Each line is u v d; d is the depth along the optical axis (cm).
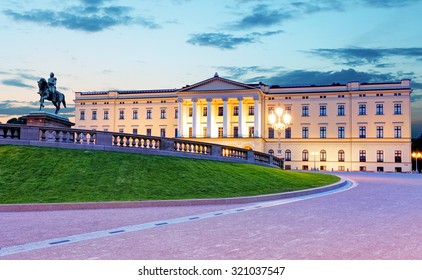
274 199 2102
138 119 10919
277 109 4353
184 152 3328
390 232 1123
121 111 11069
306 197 2161
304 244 987
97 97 11200
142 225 1282
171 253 911
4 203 1741
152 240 1048
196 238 1070
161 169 2609
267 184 2573
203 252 918
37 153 2608
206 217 1448
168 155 3241
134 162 2694
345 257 860
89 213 1581
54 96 3534
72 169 2384
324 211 1569
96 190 2061
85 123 11250
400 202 1850
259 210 1633
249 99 10000
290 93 10094
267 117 10206
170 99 10725
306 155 9988
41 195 1916
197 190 2228
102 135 3061
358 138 9712
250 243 1005
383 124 9606
